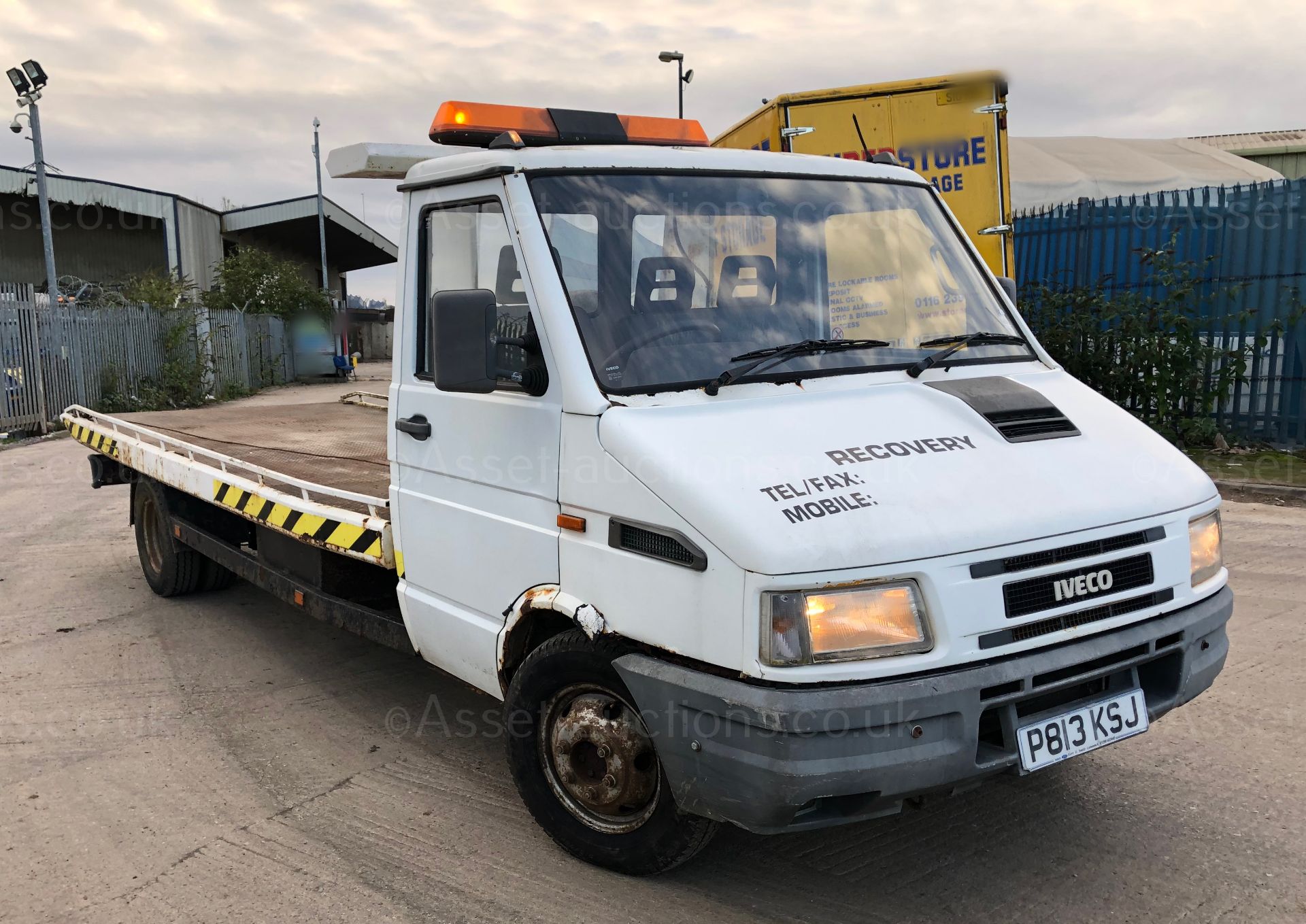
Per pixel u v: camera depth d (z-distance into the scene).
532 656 3.45
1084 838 3.59
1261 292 11.13
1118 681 3.12
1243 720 4.49
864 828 3.73
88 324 19.42
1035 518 2.94
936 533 2.80
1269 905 3.16
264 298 31.66
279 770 4.32
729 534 2.77
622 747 3.27
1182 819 3.69
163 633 6.25
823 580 2.69
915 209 4.25
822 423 3.20
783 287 3.73
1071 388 3.81
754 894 3.30
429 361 4.00
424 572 4.03
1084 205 12.50
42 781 4.22
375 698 5.15
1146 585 3.13
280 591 5.22
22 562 8.11
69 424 8.36
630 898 3.29
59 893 3.39
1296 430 10.98
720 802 2.85
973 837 3.63
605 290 3.44
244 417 8.45
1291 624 5.68
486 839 3.70
